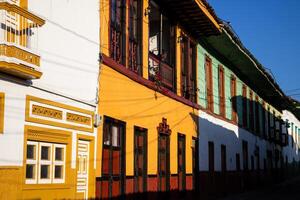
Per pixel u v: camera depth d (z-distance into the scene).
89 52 11.07
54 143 9.63
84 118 10.70
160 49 16.17
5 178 8.04
